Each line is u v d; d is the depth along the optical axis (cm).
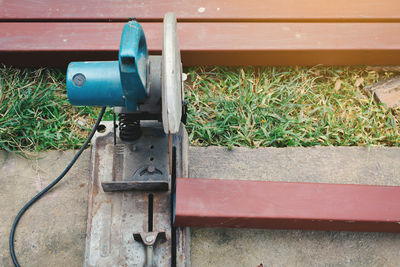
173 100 177
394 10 269
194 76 267
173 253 215
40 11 266
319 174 239
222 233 223
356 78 270
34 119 247
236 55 262
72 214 227
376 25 266
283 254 221
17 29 261
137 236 202
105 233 206
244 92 260
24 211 227
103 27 263
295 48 259
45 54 258
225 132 252
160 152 219
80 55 259
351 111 259
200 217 206
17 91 254
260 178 238
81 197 231
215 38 261
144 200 212
